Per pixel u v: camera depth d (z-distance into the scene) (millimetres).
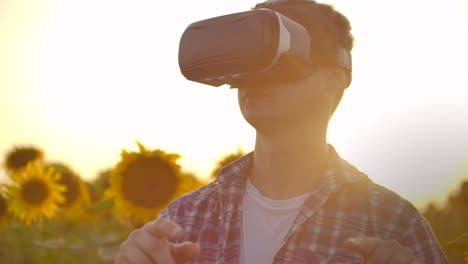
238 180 1218
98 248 3057
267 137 1113
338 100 1218
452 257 1389
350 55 1203
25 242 3426
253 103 1064
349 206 1106
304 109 1067
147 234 887
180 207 1307
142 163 3121
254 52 940
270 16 952
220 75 1019
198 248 904
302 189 1141
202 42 1007
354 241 814
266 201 1150
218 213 1219
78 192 4168
